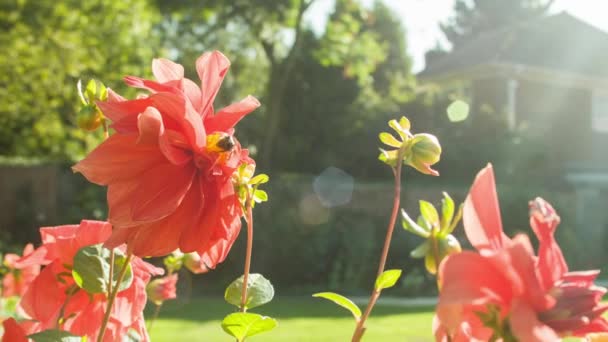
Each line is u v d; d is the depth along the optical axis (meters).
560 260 0.66
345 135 19.20
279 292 11.02
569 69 18.41
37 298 0.93
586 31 20.36
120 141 0.77
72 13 13.75
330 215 12.07
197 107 0.82
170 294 1.48
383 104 19.58
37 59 13.43
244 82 24.05
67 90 13.98
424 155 0.91
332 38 16.03
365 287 11.39
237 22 16.03
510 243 0.62
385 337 6.70
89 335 0.91
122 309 0.92
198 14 15.57
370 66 16.42
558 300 0.62
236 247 11.59
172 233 0.78
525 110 18.58
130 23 14.86
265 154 15.30
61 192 12.23
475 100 18.80
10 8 13.29
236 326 0.87
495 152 15.44
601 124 19.62
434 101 19.14
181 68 0.87
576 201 13.79
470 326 0.68
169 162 0.77
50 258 0.94
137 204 0.75
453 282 0.60
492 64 17.77
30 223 12.08
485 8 38.03
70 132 15.34
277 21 15.48
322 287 11.44
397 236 11.97
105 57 14.40
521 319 0.57
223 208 0.80
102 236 0.94
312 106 19.34
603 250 14.21
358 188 12.34
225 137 0.79
